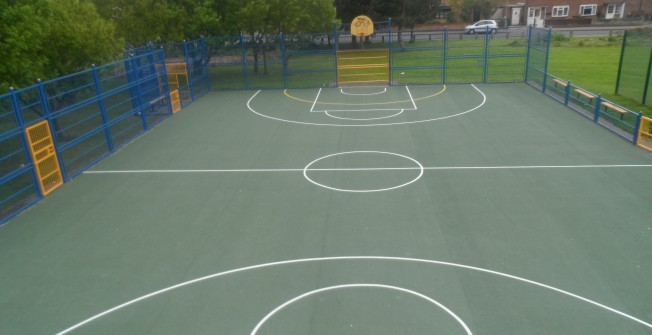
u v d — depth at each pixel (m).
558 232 8.59
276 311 6.68
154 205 10.34
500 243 8.28
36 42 13.71
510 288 7.03
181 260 8.09
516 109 17.52
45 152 11.20
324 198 10.35
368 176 11.52
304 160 12.82
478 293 6.93
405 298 6.87
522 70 26.50
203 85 23.09
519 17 57.53
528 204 9.73
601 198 9.89
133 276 7.68
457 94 20.64
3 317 6.80
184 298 7.06
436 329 6.20
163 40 23.28
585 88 21.45
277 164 12.59
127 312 6.79
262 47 24.91
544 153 12.71
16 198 11.31
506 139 14.03
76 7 16.30
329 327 6.31
